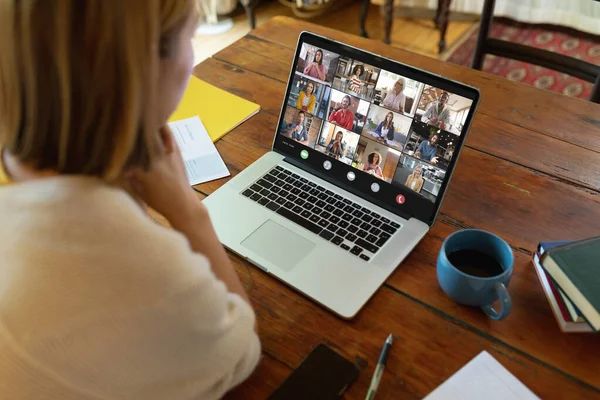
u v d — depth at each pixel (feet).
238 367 1.79
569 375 1.99
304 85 2.84
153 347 1.45
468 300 2.18
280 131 2.98
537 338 2.11
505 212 2.71
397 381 1.98
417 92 2.49
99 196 1.41
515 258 2.45
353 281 2.32
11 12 1.16
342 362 2.03
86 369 1.36
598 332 2.05
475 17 9.60
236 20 9.77
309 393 1.93
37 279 1.32
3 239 1.37
